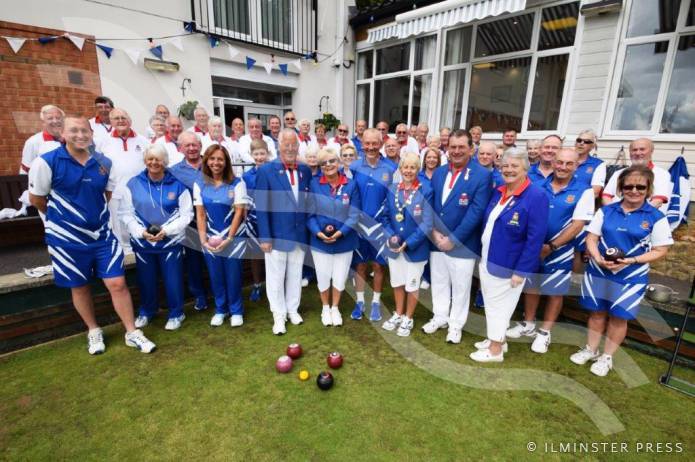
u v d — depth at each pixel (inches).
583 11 163.2
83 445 69.2
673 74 148.6
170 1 185.9
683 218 124.2
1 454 67.0
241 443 70.1
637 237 83.0
